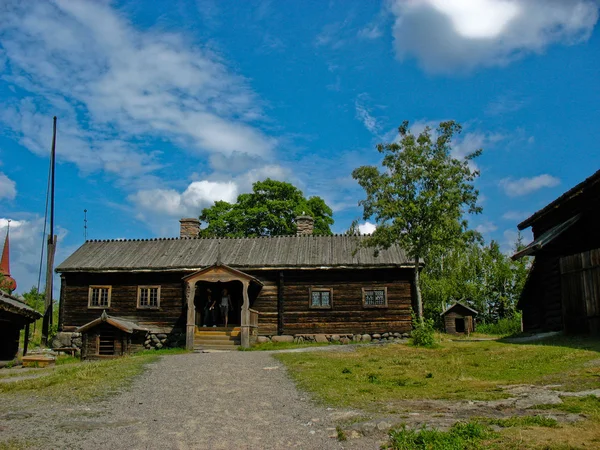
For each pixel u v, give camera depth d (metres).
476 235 25.16
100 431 8.77
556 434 7.28
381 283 29.09
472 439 7.31
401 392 11.31
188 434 8.58
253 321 27.98
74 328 30.41
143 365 17.33
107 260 31.25
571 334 18.25
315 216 49.72
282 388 12.53
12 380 15.35
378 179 25.78
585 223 18.69
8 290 35.03
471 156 25.91
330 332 28.77
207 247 32.22
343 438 8.09
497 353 16.05
